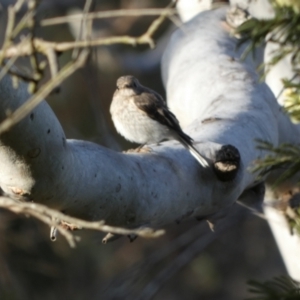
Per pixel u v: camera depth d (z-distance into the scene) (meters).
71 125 19.67
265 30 6.73
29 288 16.33
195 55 11.84
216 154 8.18
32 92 5.84
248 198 9.99
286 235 11.84
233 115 9.72
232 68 11.20
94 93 15.10
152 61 21.38
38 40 6.37
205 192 8.18
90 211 6.99
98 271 18.56
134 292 15.55
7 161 6.21
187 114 11.33
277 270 23.80
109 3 21.83
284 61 11.60
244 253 23.91
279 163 7.29
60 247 16.91
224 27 12.34
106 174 6.97
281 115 10.87
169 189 7.67
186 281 23.42
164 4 21.98
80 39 6.54
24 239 15.72
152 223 7.80
